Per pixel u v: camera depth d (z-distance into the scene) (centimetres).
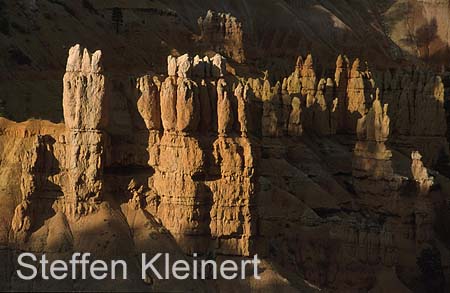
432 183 14125
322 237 12662
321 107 17812
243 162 9306
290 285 9294
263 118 15588
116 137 9306
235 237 9312
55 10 19038
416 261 13400
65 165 9031
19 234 8831
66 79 8956
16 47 16375
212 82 9406
